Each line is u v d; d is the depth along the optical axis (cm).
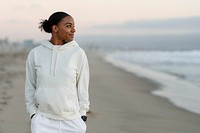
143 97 1343
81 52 339
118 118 864
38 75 336
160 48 19000
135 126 790
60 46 336
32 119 342
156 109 1062
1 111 860
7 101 1022
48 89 332
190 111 1053
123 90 1551
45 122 336
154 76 2447
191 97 1388
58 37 343
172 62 4503
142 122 842
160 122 861
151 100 1268
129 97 1321
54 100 331
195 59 5412
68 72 331
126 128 762
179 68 3347
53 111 334
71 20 340
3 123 735
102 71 2784
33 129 338
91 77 2197
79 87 341
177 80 2162
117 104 1112
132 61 4969
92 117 845
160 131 763
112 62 4609
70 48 338
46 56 337
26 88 350
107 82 1894
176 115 976
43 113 338
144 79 2186
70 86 334
